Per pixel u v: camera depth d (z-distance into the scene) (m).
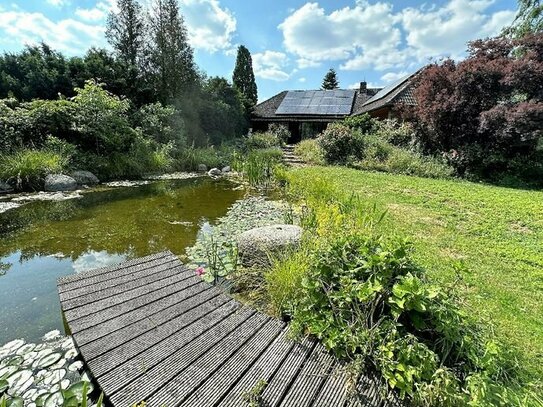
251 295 2.82
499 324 2.18
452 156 9.73
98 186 8.12
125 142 10.01
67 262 3.59
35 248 3.99
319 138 12.05
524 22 11.81
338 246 2.36
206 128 15.87
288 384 1.67
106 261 3.62
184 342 2.01
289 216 4.62
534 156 9.33
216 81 17.95
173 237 4.43
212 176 10.47
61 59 11.10
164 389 1.63
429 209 5.27
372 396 1.59
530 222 4.62
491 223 4.57
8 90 9.52
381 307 1.93
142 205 6.29
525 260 3.35
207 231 4.68
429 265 3.10
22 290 2.94
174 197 7.12
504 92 9.18
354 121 13.16
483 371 1.57
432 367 1.54
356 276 2.10
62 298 2.49
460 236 4.02
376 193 6.43
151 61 15.58
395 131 11.38
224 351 1.94
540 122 8.35
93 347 1.93
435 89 10.20
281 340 2.06
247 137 16.47
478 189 7.08
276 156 12.23
